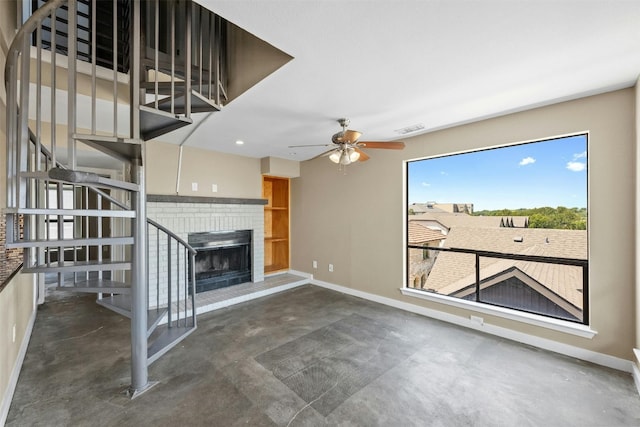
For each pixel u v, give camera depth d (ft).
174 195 12.34
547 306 9.00
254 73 6.97
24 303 8.52
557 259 8.79
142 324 6.57
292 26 4.86
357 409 5.98
